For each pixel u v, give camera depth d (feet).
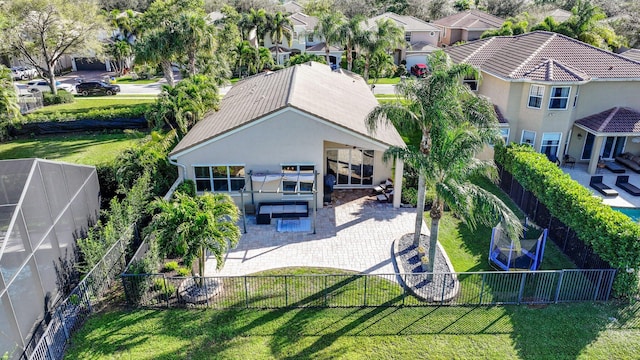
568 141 95.40
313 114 68.54
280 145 70.79
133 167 73.61
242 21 206.28
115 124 116.88
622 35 168.96
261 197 74.08
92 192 66.85
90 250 52.70
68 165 57.36
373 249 63.82
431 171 49.80
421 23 220.02
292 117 68.74
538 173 69.26
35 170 47.26
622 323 49.06
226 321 49.24
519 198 77.61
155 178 73.10
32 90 158.71
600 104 92.53
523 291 53.88
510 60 97.76
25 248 43.21
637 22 168.55
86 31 149.28
